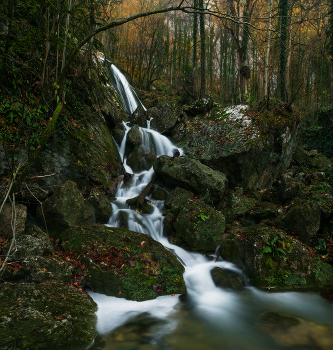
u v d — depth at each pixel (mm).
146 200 7289
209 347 3178
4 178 4750
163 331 3461
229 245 5684
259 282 4867
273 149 9609
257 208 7895
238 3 13375
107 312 3756
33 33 5523
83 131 7758
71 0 5664
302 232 5945
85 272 4219
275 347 3217
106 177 7461
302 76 19734
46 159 5887
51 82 5688
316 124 16109
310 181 8562
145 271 4457
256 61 20703
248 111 10062
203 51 15672
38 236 4547
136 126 9539
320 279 4961
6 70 5164
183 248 5977
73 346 2875
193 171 7406
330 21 16172
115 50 18875
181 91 22125
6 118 5074
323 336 3457
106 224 6098
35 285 3611
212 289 4750
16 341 2604
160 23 20375
